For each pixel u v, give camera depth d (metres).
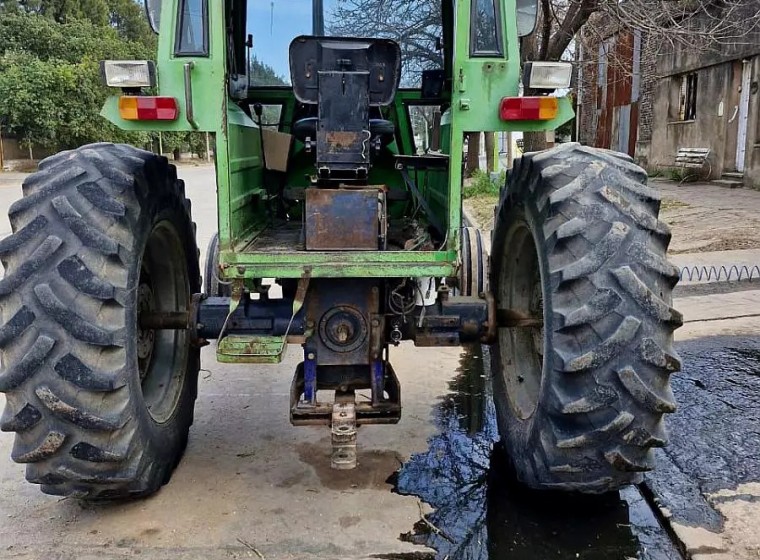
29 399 2.69
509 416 3.55
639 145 18.08
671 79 16.23
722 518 3.12
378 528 3.09
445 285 3.51
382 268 3.01
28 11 37.78
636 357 2.64
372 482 3.51
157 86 3.03
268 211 4.41
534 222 3.02
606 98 20.42
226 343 3.12
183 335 3.86
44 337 2.65
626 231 2.69
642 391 2.64
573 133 23.36
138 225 3.01
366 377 3.33
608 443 2.75
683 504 3.23
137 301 3.21
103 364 2.74
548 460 2.86
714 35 11.40
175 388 3.71
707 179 14.68
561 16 11.74
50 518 3.17
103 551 2.92
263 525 3.10
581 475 2.90
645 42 12.42
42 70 28.48
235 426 4.18
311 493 3.39
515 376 3.68
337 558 2.87
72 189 2.81
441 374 5.09
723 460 3.64
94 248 2.73
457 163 3.06
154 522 3.12
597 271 2.66
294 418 3.15
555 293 2.74
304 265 3.00
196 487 3.44
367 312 3.25
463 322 3.45
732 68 13.80
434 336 3.43
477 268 4.72
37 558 2.88
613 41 15.80
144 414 3.07
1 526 3.12
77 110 29.22
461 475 3.58
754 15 11.21
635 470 2.83
